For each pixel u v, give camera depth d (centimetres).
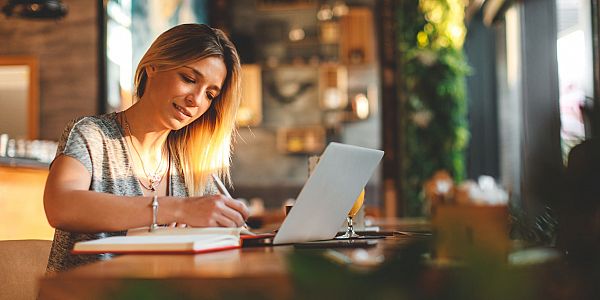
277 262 107
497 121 971
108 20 606
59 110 604
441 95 828
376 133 912
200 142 212
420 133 831
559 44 610
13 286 168
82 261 172
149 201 155
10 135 611
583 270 77
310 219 154
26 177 394
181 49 188
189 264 105
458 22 835
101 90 602
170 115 191
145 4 666
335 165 150
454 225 78
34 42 610
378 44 912
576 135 82
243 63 921
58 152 177
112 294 90
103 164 183
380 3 888
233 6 933
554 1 614
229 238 141
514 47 806
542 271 75
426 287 78
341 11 903
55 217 154
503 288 69
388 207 830
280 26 927
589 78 488
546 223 90
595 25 377
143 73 198
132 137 194
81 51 603
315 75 927
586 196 80
